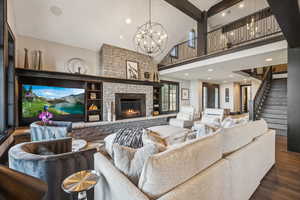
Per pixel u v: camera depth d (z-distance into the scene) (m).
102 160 1.27
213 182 1.17
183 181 0.99
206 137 1.31
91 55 5.17
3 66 2.44
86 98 4.77
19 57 3.90
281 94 5.61
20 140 3.29
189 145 1.12
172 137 2.64
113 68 5.23
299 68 3.10
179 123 4.93
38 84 4.06
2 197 0.40
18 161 1.27
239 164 1.57
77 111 4.69
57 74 4.09
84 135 4.32
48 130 2.67
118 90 5.34
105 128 4.75
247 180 1.72
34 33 4.00
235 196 1.50
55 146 1.80
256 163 1.94
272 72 6.91
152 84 6.43
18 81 3.79
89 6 3.83
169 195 0.85
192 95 8.46
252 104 4.76
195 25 6.13
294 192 1.85
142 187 0.89
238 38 6.42
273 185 2.00
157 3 4.62
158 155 0.92
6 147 2.57
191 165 1.06
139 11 4.51
